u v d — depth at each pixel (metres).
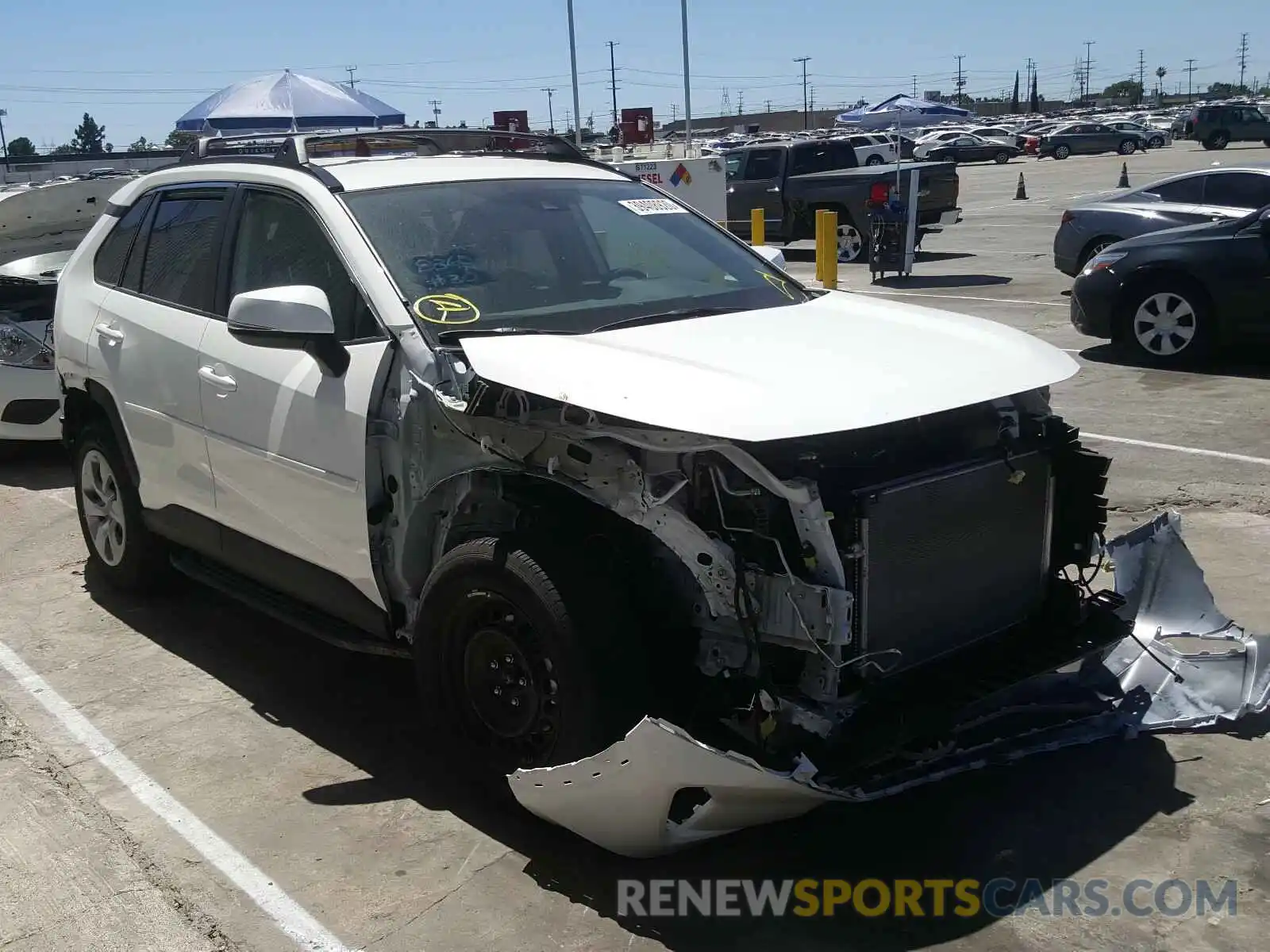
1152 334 9.85
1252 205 12.72
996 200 31.16
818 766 3.09
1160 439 7.58
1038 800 3.70
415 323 3.70
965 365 3.45
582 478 3.26
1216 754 3.92
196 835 3.62
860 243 19.48
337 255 4.00
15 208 8.51
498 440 3.42
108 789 3.91
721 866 3.40
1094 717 3.95
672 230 4.67
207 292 4.57
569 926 3.14
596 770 3.01
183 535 4.87
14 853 3.55
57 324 5.47
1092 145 55.28
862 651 3.17
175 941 3.12
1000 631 3.63
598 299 4.06
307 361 3.99
